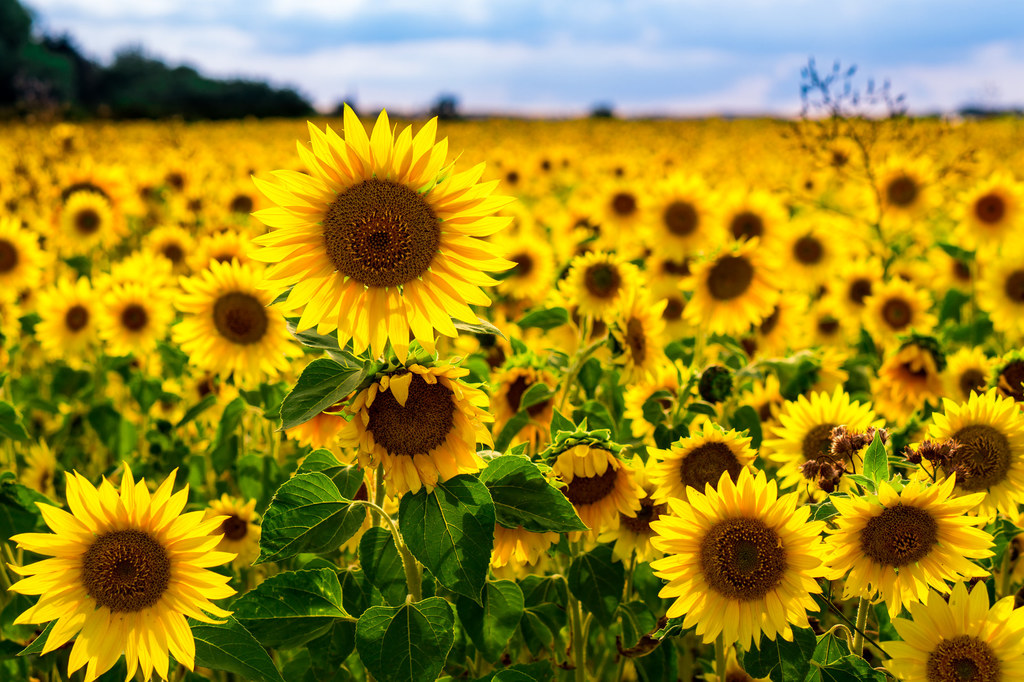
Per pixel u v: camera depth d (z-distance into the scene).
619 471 3.33
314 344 2.72
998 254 7.93
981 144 19.12
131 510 2.46
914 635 2.67
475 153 19.77
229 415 4.79
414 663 2.58
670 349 5.68
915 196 9.06
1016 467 3.20
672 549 2.78
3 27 97.06
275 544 2.61
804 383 5.08
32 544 2.43
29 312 7.56
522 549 3.29
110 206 9.82
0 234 7.27
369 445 2.60
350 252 2.68
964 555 2.61
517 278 8.04
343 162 2.69
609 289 5.77
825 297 8.09
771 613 2.71
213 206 11.36
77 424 6.16
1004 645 2.60
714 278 5.71
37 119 23.67
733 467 3.42
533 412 4.62
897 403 5.22
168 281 7.21
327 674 2.90
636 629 3.57
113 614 2.47
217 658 2.57
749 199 7.85
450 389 2.64
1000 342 7.38
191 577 2.48
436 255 2.74
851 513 2.65
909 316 7.05
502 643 3.11
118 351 6.21
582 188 12.34
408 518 2.58
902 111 8.84
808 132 9.23
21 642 3.53
